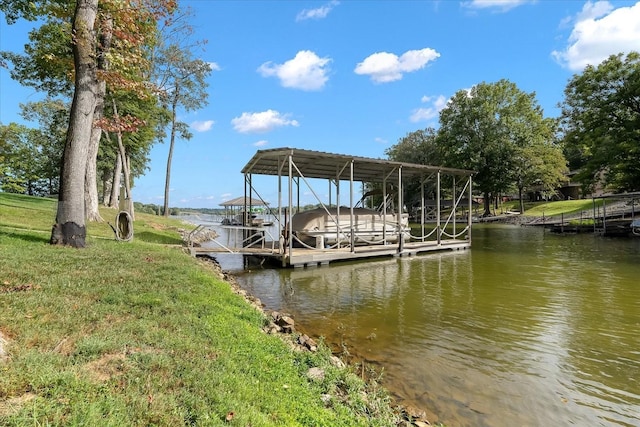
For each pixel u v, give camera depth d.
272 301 8.51
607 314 7.33
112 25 10.14
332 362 4.66
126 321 4.06
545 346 5.72
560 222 31.91
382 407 3.69
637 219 24.27
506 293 9.20
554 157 41.31
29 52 13.98
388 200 22.16
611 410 3.99
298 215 16.31
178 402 2.60
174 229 23.98
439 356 5.34
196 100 32.56
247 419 2.55
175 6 10.99
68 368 2.76
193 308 4.95
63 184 8.56
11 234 8.91
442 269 12.89
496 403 4.10
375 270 12.72
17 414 2.12
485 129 43.09
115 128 10.34
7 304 3.94
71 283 5.18
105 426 2.14
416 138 56.25
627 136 27.38
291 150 12.75
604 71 28.30
